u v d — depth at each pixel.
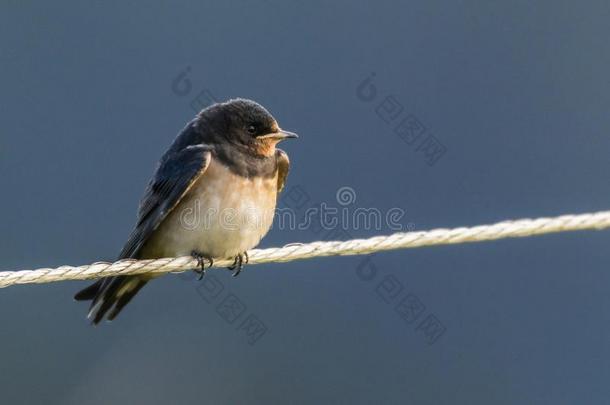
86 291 7.93
